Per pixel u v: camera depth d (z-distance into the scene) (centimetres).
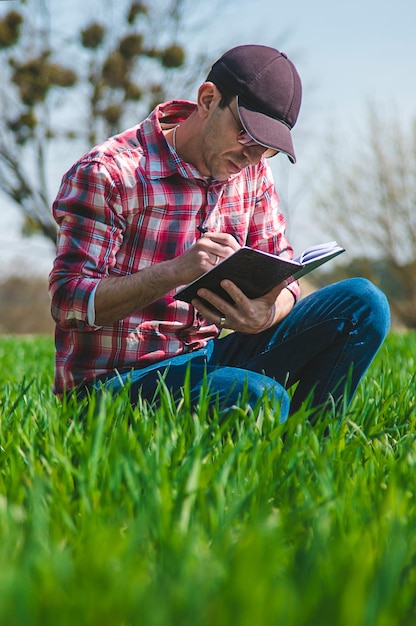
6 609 128
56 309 298
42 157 2422
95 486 202
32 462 213
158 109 312
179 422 258
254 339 325
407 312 2506
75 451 229
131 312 293
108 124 2381
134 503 191
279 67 291
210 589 145
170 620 129
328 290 323
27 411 273
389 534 169
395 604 142
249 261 272
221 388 286
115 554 156
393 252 2459
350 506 184
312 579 143
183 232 308
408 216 2456
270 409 273
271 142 284
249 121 284
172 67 2370
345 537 169
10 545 162
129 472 197
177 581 143
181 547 159
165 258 308
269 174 348
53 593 134
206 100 296
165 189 303
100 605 128
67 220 299
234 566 147
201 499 187
